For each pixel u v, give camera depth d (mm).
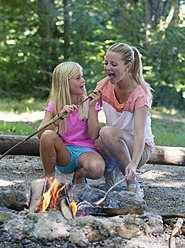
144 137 4348
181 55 15758
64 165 4488
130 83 4574
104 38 16578
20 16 19672
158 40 15539
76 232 3357
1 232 3381
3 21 20328
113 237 3473
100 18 17844
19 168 6250
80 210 3838
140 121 4395
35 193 3951
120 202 4062
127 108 4594
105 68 4453
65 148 4398
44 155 4199
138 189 4617
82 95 4738
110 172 4797
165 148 6492
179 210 4383
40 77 18906
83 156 4430
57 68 4582
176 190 5352
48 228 3396
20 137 6340
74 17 18109
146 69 14648
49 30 19234
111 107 4766
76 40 17750
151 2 15750
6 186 4715
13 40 18969
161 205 4570
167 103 17000
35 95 18719
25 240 3295
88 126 4660
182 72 15773
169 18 15305
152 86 15469
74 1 17891
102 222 3471
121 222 3576
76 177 4617
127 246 3330
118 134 4504
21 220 3475
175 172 6691
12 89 19516
